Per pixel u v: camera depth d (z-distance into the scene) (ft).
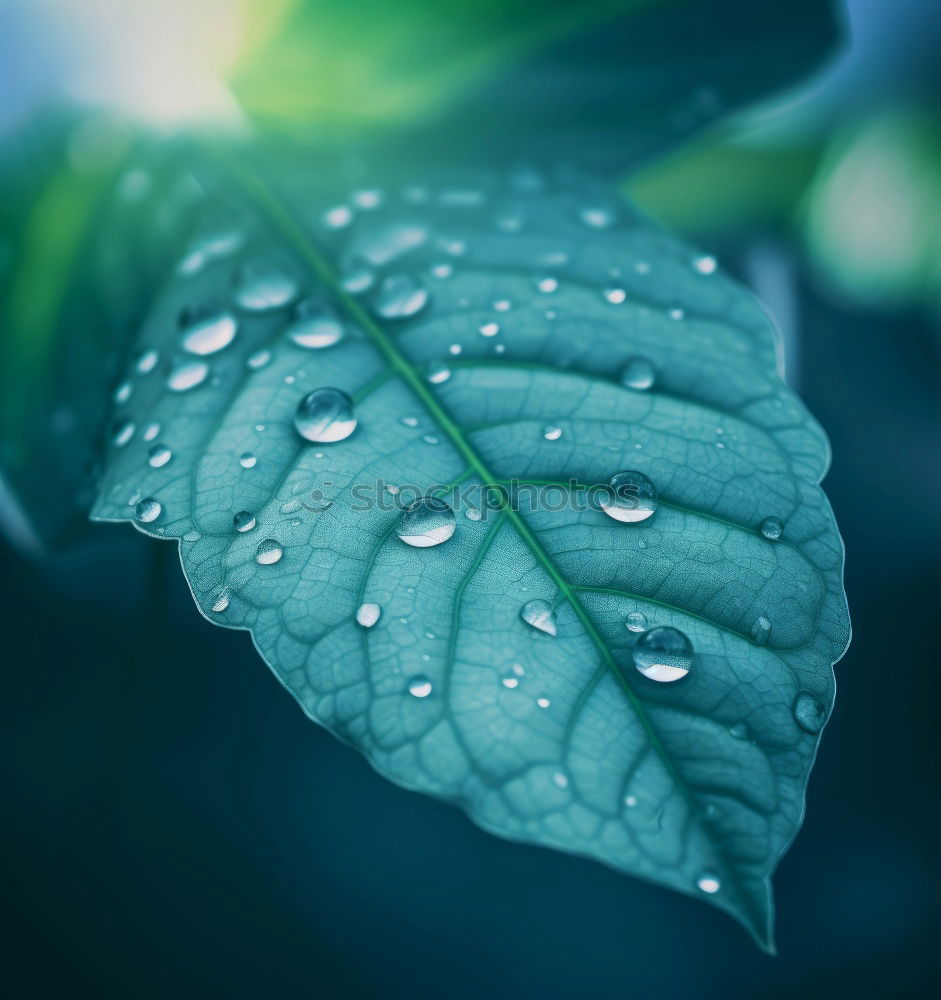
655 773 0.52
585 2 0.68
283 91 0.70
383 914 0.75
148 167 0.69
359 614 0.54
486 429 0.57
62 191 0.69
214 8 0.69
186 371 0.59
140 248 0.68
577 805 0.51
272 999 0.73
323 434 0.57
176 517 0.55
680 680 0.53
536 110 0.71
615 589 0.55
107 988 0.72
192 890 0.74
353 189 0.67
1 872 0.73
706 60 0.70
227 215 0.66
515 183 0.68
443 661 0.53
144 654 0.74
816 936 0.76
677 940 0.76
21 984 0.71
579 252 0.63
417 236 0.64
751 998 0.75
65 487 0.64
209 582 0.54
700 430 0.58
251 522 0.55
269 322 0.61
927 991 0.75
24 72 0.70
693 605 0.54
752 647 0.54
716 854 0.51
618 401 0.58
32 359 0.66
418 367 0.59
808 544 0.56
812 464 0.57
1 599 0.76
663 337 0.60
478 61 0.70
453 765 0.52
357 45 0.69
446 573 0.54
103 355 0.66
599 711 0.53
